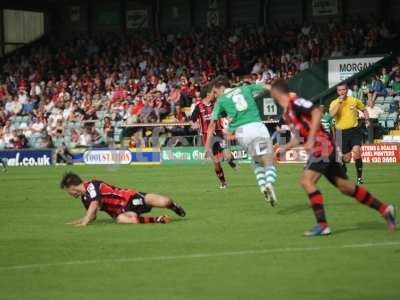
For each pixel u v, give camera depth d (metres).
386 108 56.31
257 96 58.12
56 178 47.16
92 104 70.25
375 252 17.84
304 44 66.69
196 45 73.75
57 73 79.69
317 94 61.00
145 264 17.39
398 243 18.92
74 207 29.86
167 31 82.75
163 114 64.88
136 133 63.00
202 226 23.05
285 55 66.00
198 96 64.31
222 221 24.09
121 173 49.78
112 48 79.00
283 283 15.12
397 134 54.97
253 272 16.20
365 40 64.31
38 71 79.88
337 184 20.06
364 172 43.16
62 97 72.56
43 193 36.25
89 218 23.70
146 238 20.95
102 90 73.00
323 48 65.31
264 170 26.23
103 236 21.55
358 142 35.38
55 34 88.56
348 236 20.16
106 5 85.81
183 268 16.84
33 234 22.56
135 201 23.64
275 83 19.89
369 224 22.22
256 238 20.45
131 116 64.75
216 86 28.08
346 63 60.50
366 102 56.72
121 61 76.50
